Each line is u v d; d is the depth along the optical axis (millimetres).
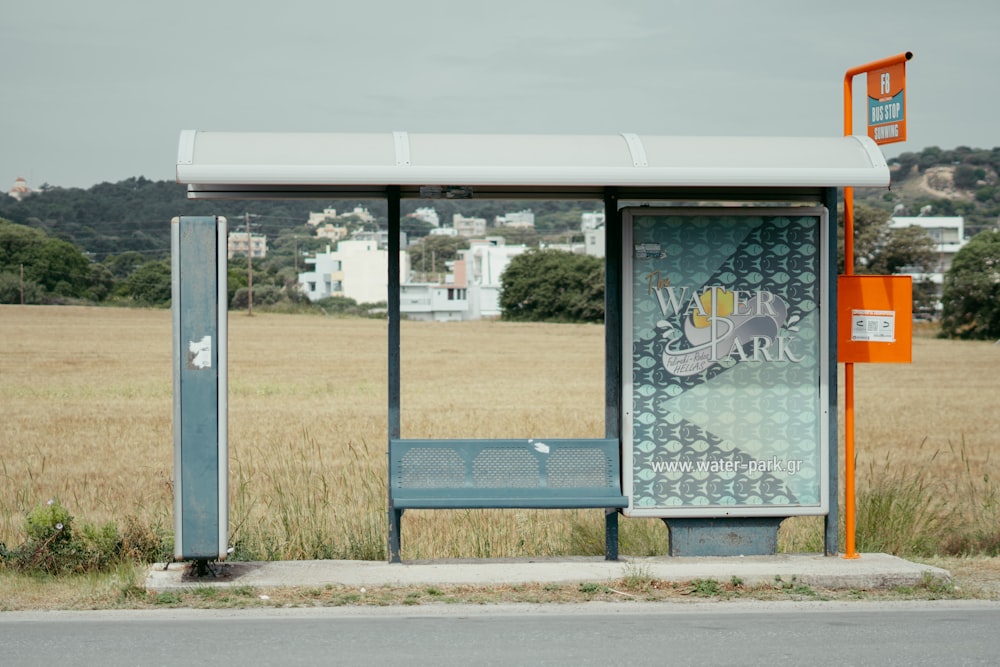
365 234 183625
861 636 7281
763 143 9164
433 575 8828
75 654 6699
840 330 9633
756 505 9539
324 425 30547
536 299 112938
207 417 8578
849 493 9602
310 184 8891
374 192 9516
